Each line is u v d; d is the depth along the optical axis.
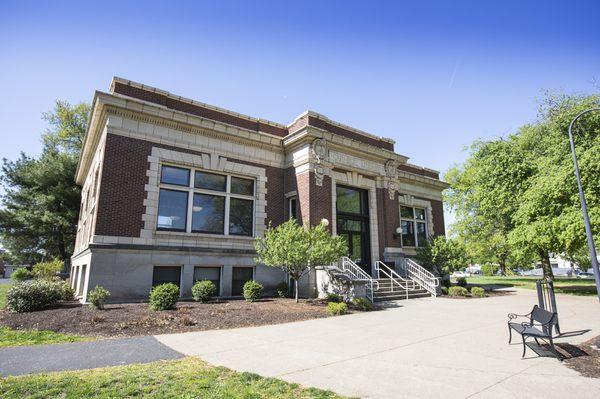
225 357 6.15
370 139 20.36
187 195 14.86
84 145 17.23
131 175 13.38
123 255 12.59
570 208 16.22
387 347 6.95
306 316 10.61
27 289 10.82
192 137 15.23
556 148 18.33
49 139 34.03
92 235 13.52
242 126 17.19
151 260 13.10
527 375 5.18
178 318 9.48
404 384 4.78
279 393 4.37
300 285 15.45
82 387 4.44
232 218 15.97
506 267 51.12
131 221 13.04
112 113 13.41
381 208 19.86
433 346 7.04
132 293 12.53
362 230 19.06
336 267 15.34
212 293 12.77
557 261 75.19
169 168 14.67
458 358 6.15
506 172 22.59
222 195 15.81
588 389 4.58
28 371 5.27
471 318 10.59
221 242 15.06
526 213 18.94
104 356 6.15
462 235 36.94
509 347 6.97
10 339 7.48
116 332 8.14
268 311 11.01
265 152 17.44
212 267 14.80
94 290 11.74
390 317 10.74
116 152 13.20
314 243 13.04
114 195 12.85
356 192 19.38
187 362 5.79
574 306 13.32
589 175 14.96
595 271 9.45
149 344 7.07
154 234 13.43
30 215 27.03
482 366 5.66
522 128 25.09
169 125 14.64
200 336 7.86
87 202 18.88
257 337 7.80
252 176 16.83
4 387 4.44
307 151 16.77
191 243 14.27
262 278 15.71
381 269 17.94
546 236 17.77
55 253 31.83
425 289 17.39
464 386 4.71
